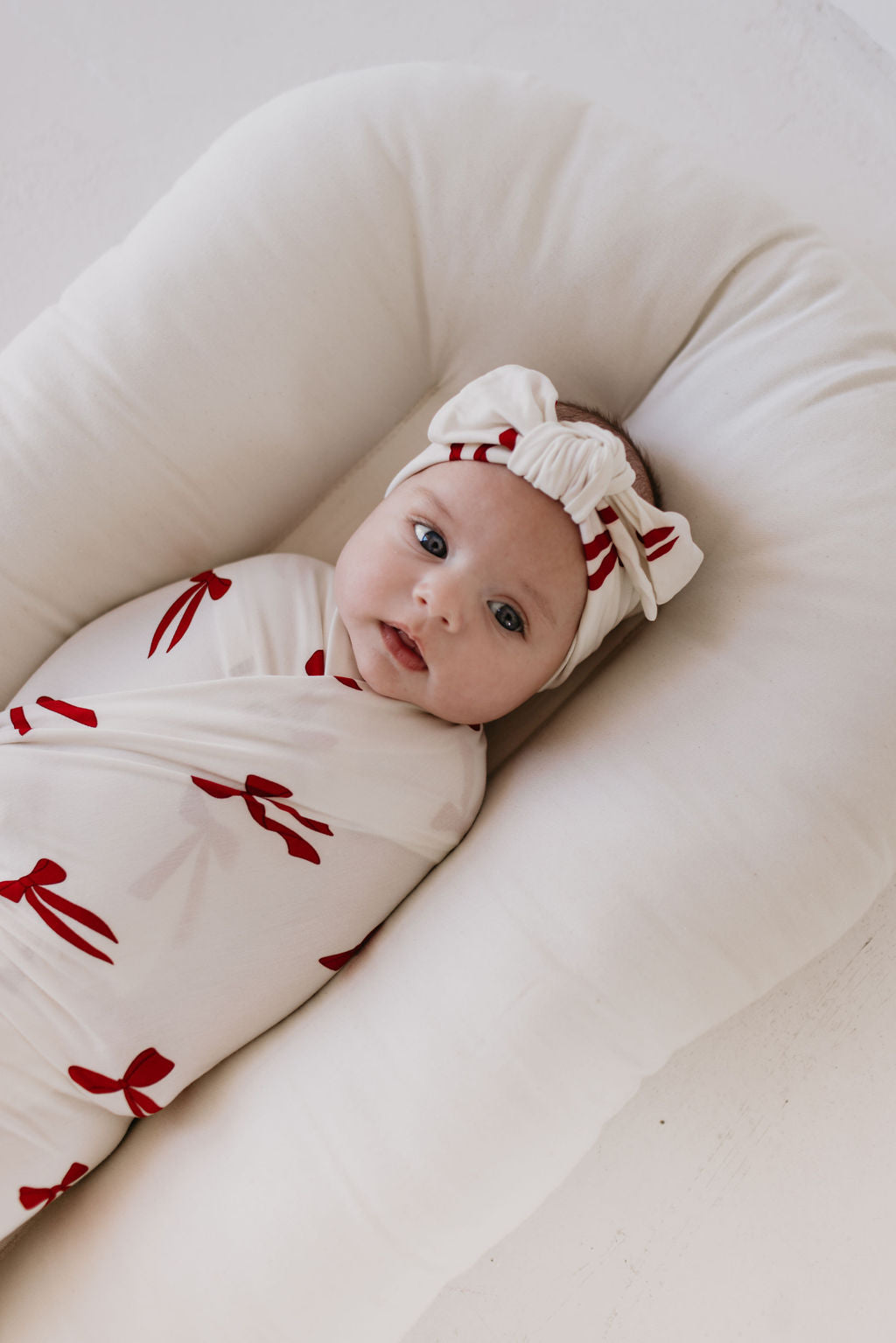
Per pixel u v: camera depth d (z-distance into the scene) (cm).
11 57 125
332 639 91
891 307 92
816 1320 103
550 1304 104
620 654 97
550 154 92
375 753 87
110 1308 80
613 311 93
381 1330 81
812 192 116
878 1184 103
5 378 94
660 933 79
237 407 94
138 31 125
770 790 80
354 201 92
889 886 105
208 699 86
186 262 92
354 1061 81
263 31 125
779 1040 104
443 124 92
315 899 86
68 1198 91
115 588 99
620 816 82
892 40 112
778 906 79
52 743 85
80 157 126
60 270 126
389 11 124
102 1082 83
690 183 91
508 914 82
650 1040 80
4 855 80
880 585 82
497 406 83
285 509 103
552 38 122
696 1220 104
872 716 81
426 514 83
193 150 126
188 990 84
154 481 95
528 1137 78
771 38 118
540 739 96
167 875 82
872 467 84
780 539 87
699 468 92
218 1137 83
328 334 95
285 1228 78
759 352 89
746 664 85
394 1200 77
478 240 92
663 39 120
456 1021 80
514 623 84
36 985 80
